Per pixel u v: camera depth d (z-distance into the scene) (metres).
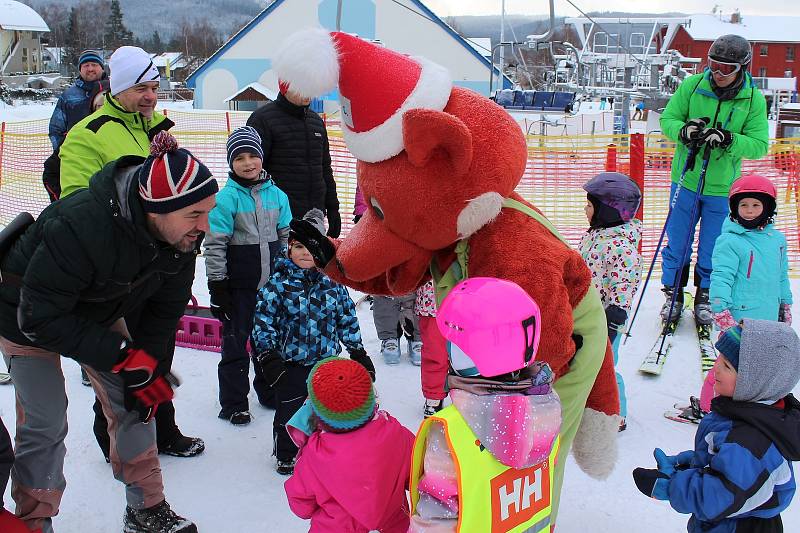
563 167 8.49
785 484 2.27
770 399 2.33
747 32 63.47
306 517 2.51
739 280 4.40
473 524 1.92
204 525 3.13
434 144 2.19
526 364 2.03
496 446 1.92
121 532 3.09
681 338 5.62
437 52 27.70
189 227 2.33
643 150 6.88
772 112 24.61
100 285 2.38
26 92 37.84
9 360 2.70
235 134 4.07
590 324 2.56
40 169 11.70
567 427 2.57
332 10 28.81
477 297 2.00
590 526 3.19
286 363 3.54
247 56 29.97
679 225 5.80
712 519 2.27
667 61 17.02
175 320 2.80
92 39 97.38
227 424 4.11
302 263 3.38
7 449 2.42
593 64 18.33
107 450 3.55
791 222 8.44
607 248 3.84
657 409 4.41
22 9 66.06
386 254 2.51
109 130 3.52
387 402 4.39
